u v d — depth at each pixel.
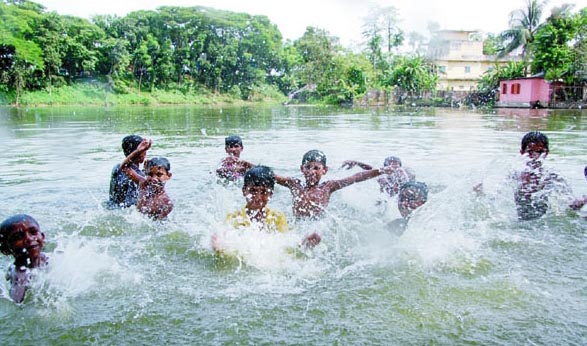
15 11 44.38
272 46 75.06
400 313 2.04
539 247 2.95
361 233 3.30
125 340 1.83
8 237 2.41
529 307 2.09
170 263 2.71
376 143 8.84
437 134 10.68
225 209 3.98
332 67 52.28
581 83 30.39
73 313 2.07
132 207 4.02
